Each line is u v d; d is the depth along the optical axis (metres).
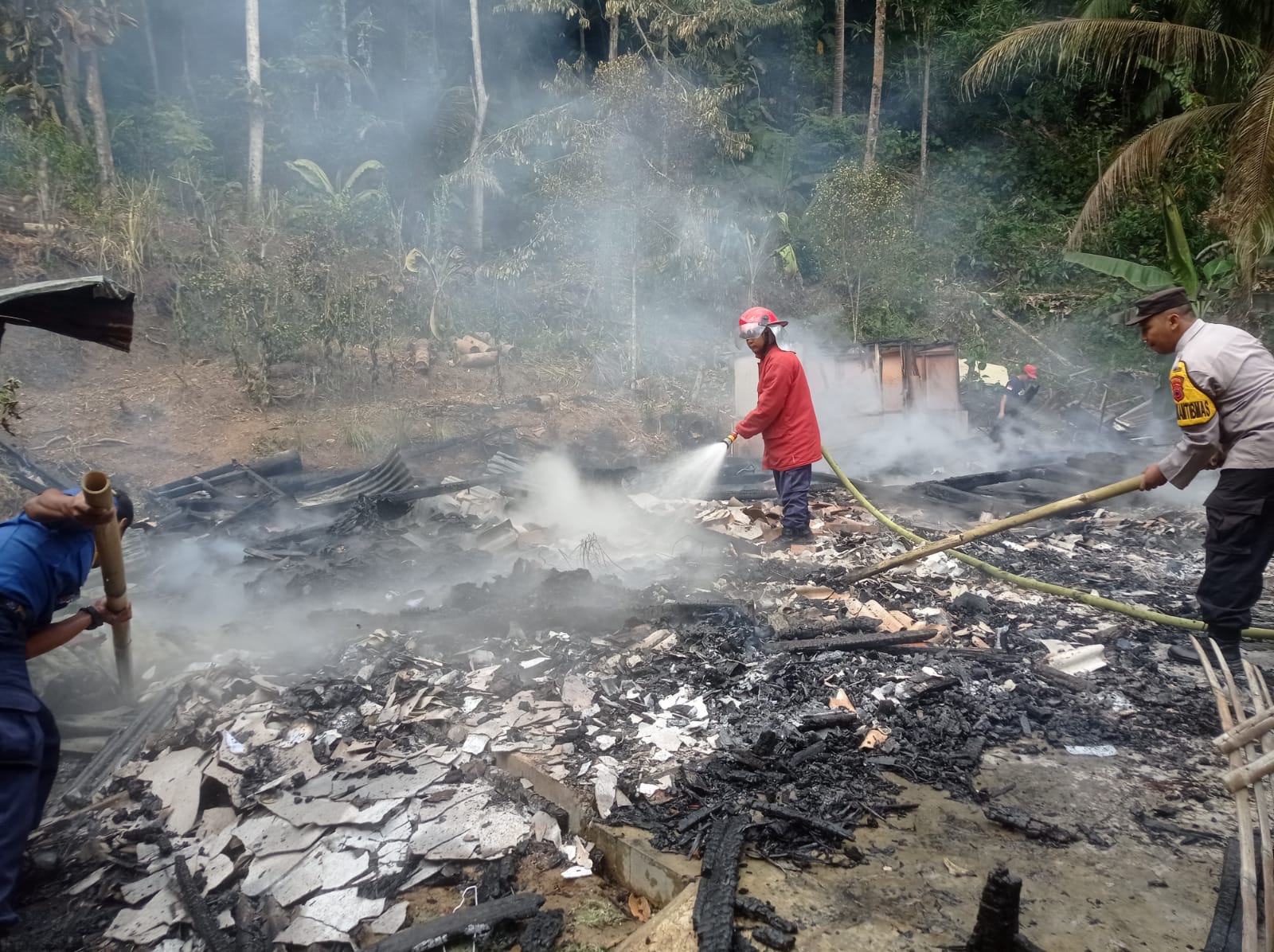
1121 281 16.28
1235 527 3.90
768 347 6.41
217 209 13.65
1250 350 3.86
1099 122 20.75
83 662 4.16
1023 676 4.22
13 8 11.70
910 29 21.86
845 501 7.82
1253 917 2.07
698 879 2.73
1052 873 2.80
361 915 2.74
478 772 3.44
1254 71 11.03
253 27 13.95
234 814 3.24
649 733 3.63
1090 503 4.47
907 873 2.80
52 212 11.27
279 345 10.48
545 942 2.63
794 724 3.70
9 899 2.86
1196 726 3.78
